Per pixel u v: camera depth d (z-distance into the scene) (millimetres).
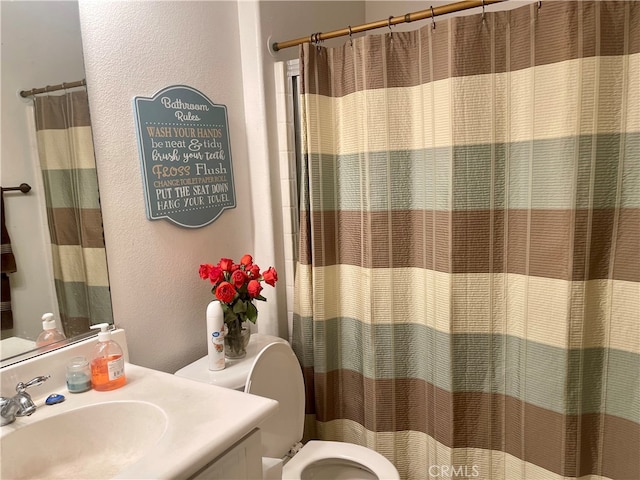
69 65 1289
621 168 1319
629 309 1354
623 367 1383
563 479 1446
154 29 1516
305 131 1703
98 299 1378
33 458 1025
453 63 1446
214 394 1123
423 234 1629
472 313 1542
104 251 1390
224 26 1780
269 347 1514
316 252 1754
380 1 2488
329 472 1645
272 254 1906
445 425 1614
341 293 1834
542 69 1360
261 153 1868
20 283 1209
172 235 1604
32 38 1216
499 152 1456
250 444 1062
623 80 1288
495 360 1554
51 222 1269
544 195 1397
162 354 1587
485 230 1499
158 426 1037
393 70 1594
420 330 1693
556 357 1420
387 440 1765
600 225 1352
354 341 1820
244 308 1600
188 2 1631
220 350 1527
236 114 1851
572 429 1424
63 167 1291
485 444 1598
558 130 1352
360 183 1706
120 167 1425
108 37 1380
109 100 1389
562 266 1383
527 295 1463
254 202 1927
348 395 1871
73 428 1081
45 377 1118
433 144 1535
